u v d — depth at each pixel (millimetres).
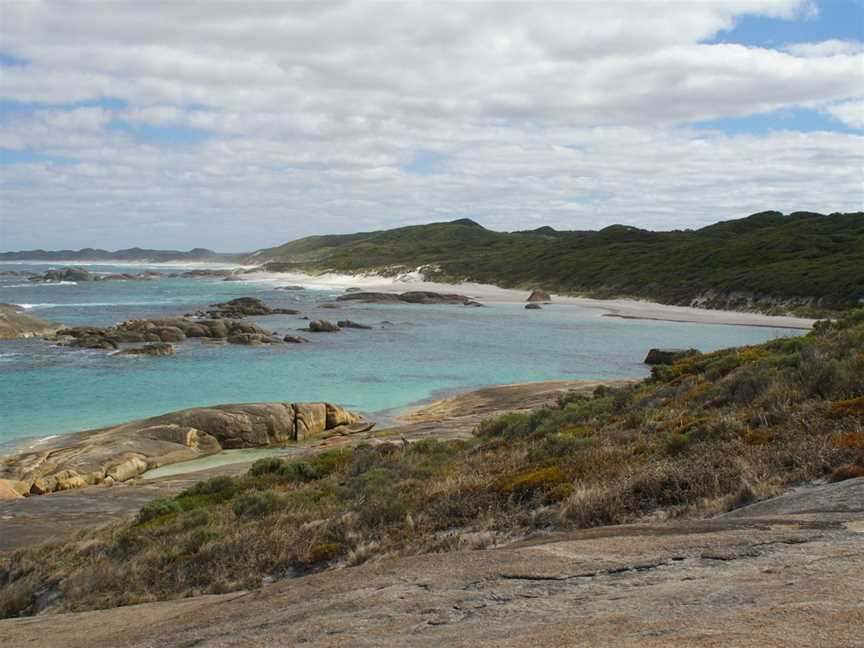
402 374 45188
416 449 17875
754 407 12727
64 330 60656
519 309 92438
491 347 57438
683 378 19891
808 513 6117
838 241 100688
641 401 17859
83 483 22781
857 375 12383
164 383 41312
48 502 18453
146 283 162000
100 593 9742
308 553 9352
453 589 5129
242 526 11523
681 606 3914
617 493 8602
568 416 18094
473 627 4195
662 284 100562
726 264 101188
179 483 20922
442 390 40062
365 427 31266
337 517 10641
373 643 4195
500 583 5094
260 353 53906
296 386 41000
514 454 14070
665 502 8289
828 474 7727
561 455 12562
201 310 87500
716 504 7742
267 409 30188
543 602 4500
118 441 26391
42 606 9984
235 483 16469
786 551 4855
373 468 15602
